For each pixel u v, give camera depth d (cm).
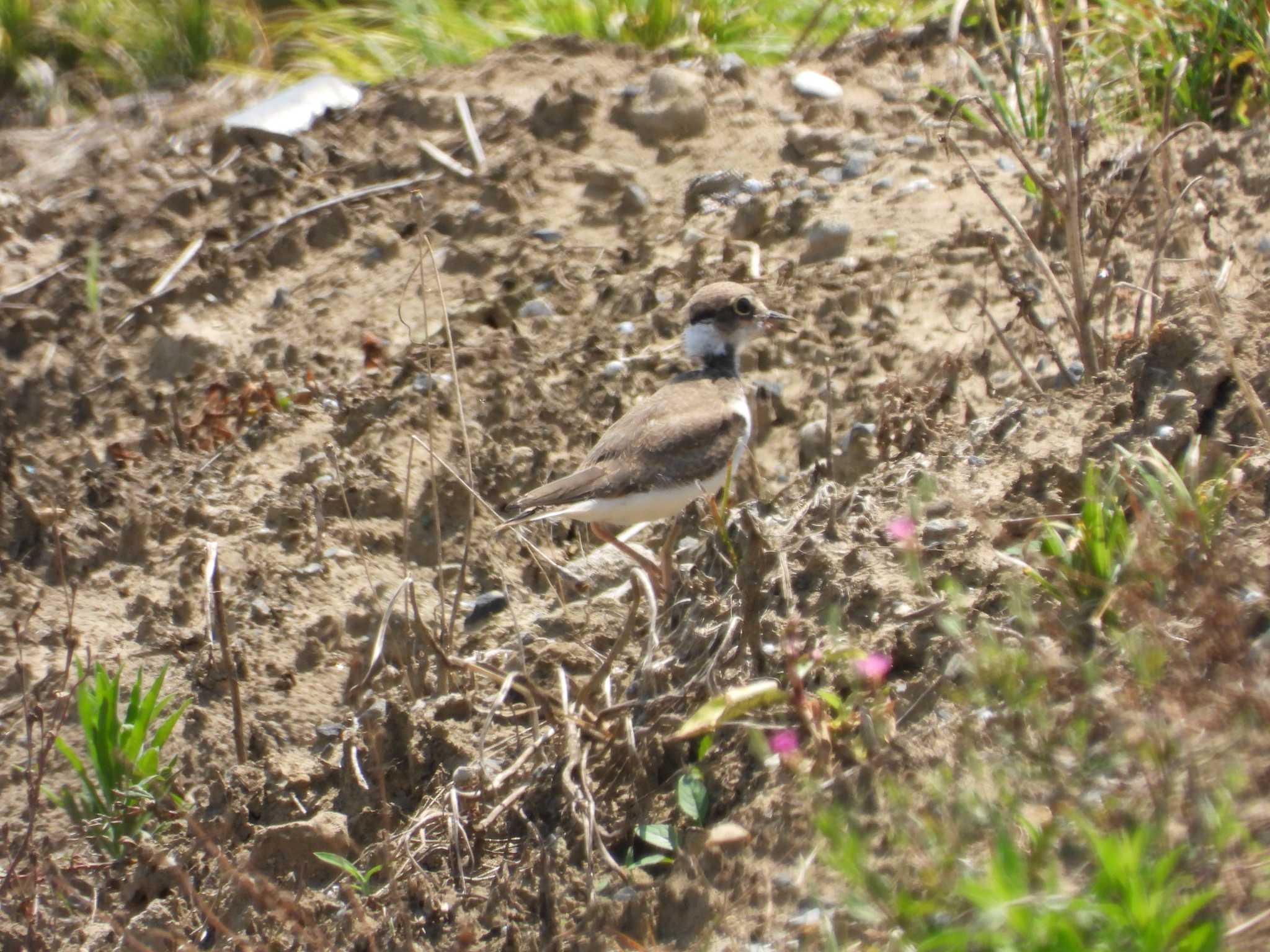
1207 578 787
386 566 1174
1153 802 667
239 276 1446
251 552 1177
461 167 1514
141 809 976
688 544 1152
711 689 891
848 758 804
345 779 973
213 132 1639
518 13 1895
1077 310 1080
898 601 905
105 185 1577
